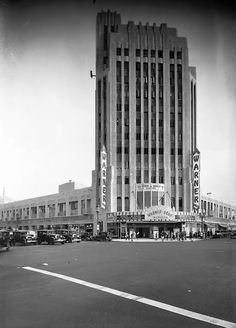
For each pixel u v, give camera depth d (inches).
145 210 2420.0
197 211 2554.1
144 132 2662.4
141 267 616.7
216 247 1262.3
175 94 2684.5
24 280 471.5
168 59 2687.0
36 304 340.2
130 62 2652.6
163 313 313.0
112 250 1086.4
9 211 3671.3
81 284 444.8
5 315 303.1
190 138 2669.8
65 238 1736.0
